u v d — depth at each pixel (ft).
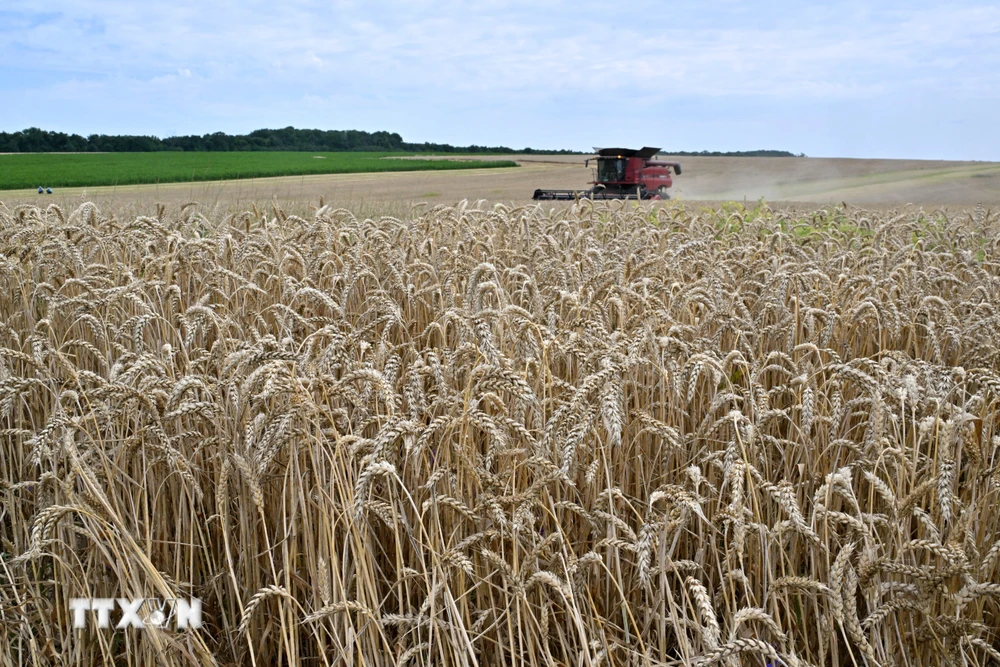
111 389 11.34
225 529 11.11
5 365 15.83
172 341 18.07
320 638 12.16
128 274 19.62
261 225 30.09
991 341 17.76
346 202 63.52
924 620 11.75
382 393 11.15
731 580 11.11
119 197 78.02
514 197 133.28
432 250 24.23
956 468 12.55
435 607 11.33
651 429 12.40
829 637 11.40
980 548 12.39
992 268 28.37
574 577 11.17
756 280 22.68
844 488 11.18
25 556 10.18
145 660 11.73
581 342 14.52
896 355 14.73
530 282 18.15
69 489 11.33
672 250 22.99
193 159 298.56
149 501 13.62
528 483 13.34
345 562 11.23
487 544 12.10
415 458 11.96
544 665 11.82
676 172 139.03
